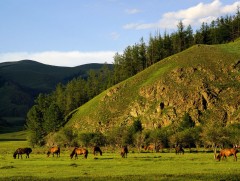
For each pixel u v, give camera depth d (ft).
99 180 140.97
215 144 369.71
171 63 654.53
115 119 594.65
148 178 143.64
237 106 535.19
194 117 535.19
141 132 477.36
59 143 513.45
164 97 580.71
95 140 464.24
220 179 143.23
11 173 163.73
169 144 423.64
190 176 147.95
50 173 161.99
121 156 279.69
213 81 581.94
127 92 638.53
